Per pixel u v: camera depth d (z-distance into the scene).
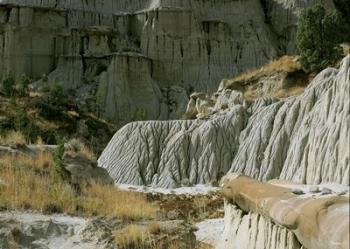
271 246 8.27
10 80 50.38
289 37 63.81
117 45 61.69
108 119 55.06
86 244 11.70
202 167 27.88
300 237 6.45
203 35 62.78
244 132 28.11
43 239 12.09
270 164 24.70
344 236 5.35
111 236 11.88
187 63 61.91
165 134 30.27
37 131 40.72
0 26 60.34
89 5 64.38
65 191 15.30
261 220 8.95
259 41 62.91
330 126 11.92
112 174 29.23
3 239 11.71
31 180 15.82
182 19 62.50
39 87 56.06
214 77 61.06
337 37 37.66
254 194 9.27
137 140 30.16
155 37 62.00
